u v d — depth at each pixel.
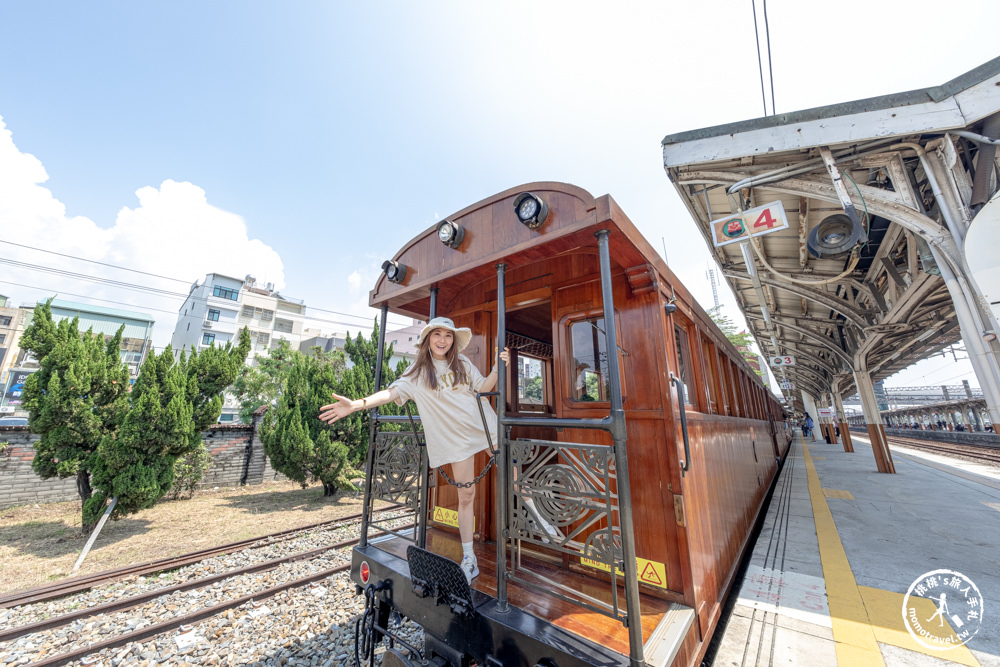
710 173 4.23
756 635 2.58
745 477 4.84
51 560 5.06
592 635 1.68
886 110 3.29
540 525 1.86
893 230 4.88
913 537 4.56
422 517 2.26
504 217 2.20
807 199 4.56
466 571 2.19
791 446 21.27
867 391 9.80
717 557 2.71
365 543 2.66
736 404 5.20
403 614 2.17
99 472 5.88
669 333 2.44
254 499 8.44
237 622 3.37
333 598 3.78
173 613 3.57
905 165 3.52
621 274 2.50
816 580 3.40
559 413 2.66
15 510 7.06
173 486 8.16
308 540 5.55
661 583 2.09
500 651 1.73
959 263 3.15
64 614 3.46
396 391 2.15
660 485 2.17
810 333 10.05
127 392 6.63
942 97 3.11
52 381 5.84
